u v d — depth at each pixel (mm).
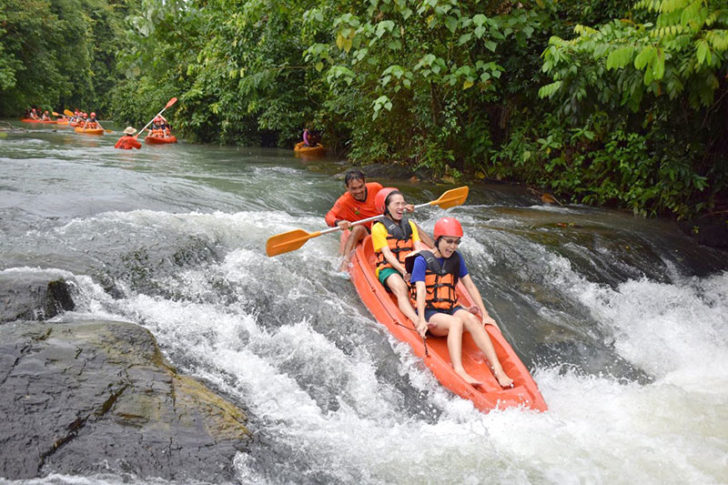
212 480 2750
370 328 4668
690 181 8695
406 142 12383
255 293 4965
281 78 16344
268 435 3268
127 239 5527
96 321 3736
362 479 2998
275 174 11172
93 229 5762
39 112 32688
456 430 3600
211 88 18094
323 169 12328
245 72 14547
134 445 2789
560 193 10406
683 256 7316
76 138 18031
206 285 4949
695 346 5402
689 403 4207
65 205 6738
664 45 5855
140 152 14445
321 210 8133
